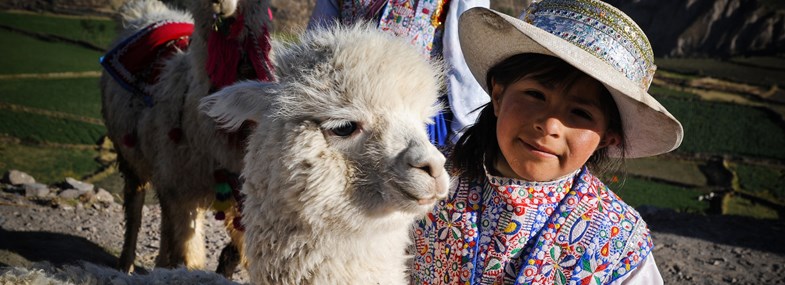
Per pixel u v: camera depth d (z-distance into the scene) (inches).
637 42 74.1
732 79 2279.8
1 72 1760.6
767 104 2057.1
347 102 81.7
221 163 173.6
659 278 80.1
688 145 1595.7
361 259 85.0
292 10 540.1
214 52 169.9
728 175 1379.2
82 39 2204.7
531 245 79.8
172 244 190.1
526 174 77.7
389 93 81.8
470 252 82.2
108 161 1122.0
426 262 86.9
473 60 87.7
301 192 81.6
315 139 81.7
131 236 219.3
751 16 2581.2
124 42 209.8
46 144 1205.7
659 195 1195.9
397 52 85.1
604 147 85.8
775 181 1373.0
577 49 71.8
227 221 186.2
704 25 2581.2
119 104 209.0
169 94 187.9
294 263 84.3
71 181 311.1
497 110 82.3
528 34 71.0
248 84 89.4
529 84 76.2
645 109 74.7
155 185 195.0
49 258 208.7
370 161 81.3
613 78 70.6
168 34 207.8
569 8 75.8
